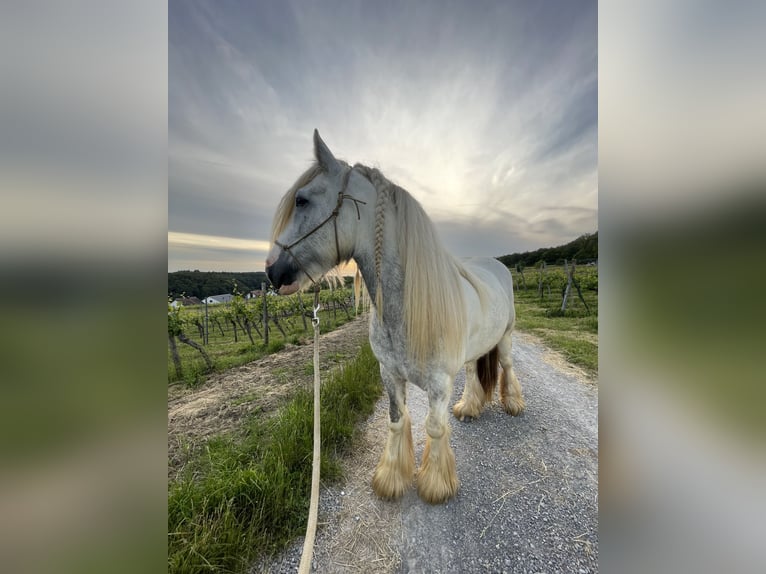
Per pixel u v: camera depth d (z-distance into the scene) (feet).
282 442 7.00
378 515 5.64
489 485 6.32
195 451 8.23
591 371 13.82
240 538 4.84
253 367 17.70
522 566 4.60
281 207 4.68
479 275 7.79
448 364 5.12
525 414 9.45
